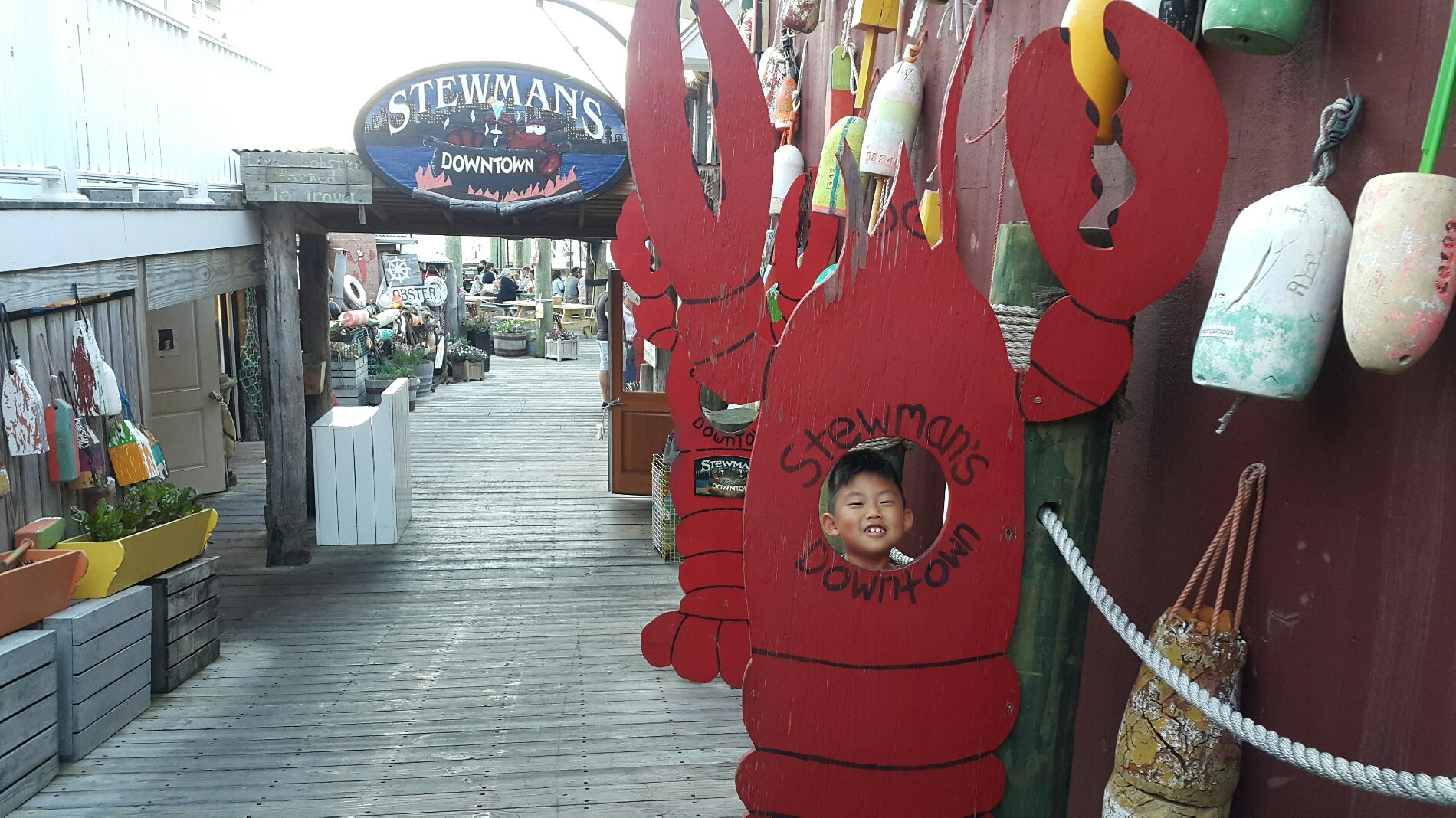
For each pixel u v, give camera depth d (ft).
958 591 4.92
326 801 10.69
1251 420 5.18
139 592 12.77
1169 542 5.97
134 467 13.89
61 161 12.66
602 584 18.92
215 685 13.88
